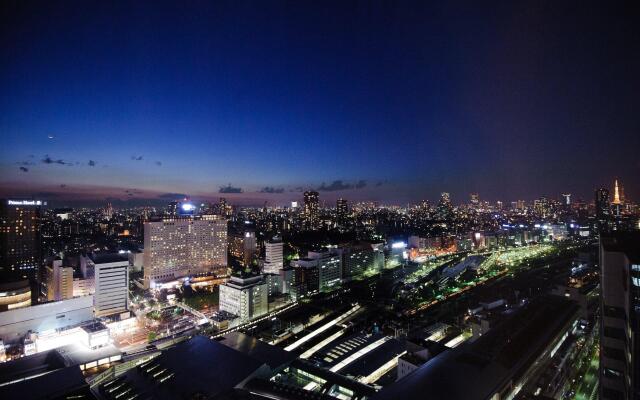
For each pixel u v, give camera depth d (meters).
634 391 60.97
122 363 162.00
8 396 92.88
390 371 144.25
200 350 123.38
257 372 110.06
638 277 74.44
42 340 180.62
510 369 93.88
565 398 110.81
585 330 139.00
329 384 110.06
